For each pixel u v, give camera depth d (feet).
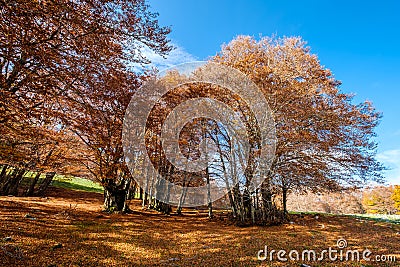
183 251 26.12
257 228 41.01
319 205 95.14
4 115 19.65
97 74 21.12
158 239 30.71
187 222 47.03
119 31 20.98
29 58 18.81
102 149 36.70
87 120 26.43
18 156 26.30
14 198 53.36
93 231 30.94
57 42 18.78
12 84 19.86
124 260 21.48
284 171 40.11
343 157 45.21
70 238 26.35
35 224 30.09
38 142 27.99
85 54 19.56
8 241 22.02
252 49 47.29
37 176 67.05
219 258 24.02
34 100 21.52
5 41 16.89
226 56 47.03
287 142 39.47
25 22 16.49
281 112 40.04
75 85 20.44
